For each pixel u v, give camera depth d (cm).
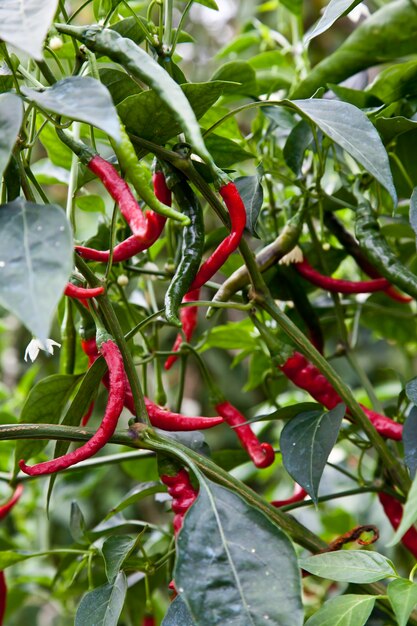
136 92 110
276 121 137
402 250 161
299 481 105
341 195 141
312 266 150
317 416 111
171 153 102
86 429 103
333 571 94
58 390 122
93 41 92
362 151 92
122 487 256
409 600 87
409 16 134
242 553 86
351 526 198
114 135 74
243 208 100
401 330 178
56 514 234
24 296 71
